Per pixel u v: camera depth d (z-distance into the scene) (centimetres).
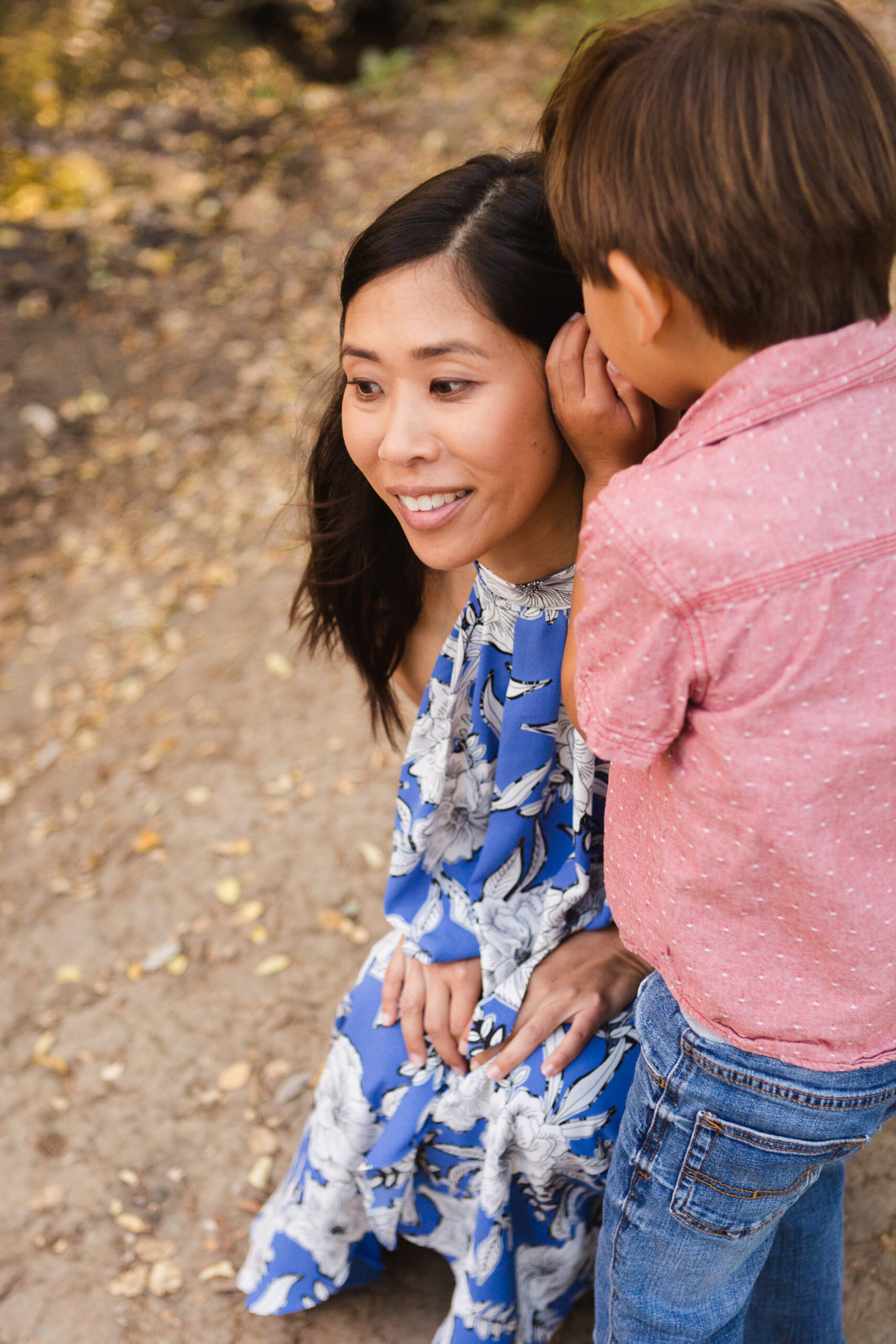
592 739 109
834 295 97
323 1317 201
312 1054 255
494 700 156
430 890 174
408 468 124
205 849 324
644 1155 129
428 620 174
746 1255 134
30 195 793
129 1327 207
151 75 936
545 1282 174
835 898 104
